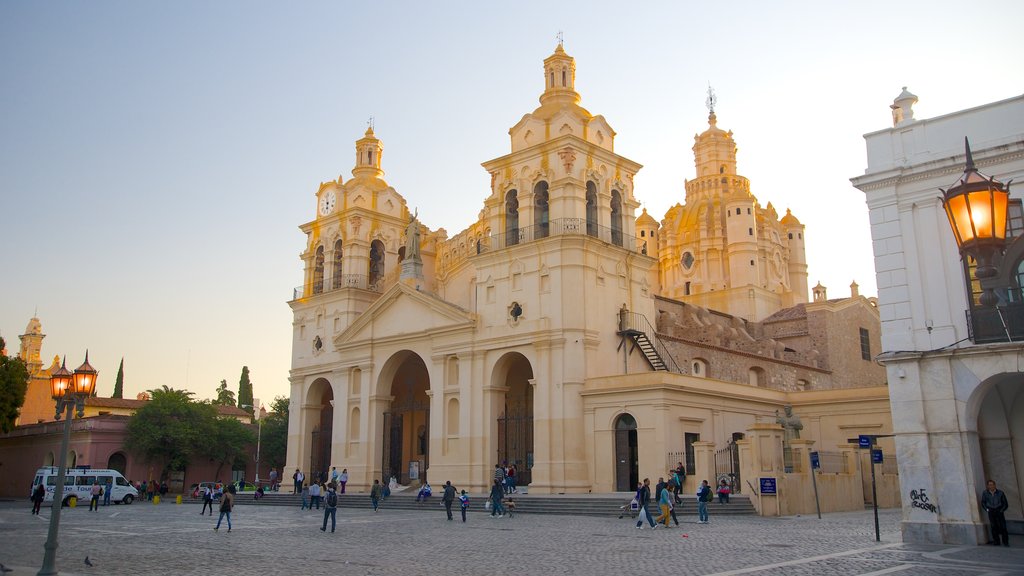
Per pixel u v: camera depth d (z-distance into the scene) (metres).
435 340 49.62
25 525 31.58
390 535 25.92
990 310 20.44
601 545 21.64
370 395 53.41
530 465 46.38
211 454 69.69
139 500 57.38
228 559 19.33
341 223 60.28
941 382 20.78
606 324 45.53
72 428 68.69
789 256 102.06
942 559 17.38
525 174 48.38
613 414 41.66
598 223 47.41
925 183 22.08
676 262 96.62
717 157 102.12
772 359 56.62
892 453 45.12
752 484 32.34
